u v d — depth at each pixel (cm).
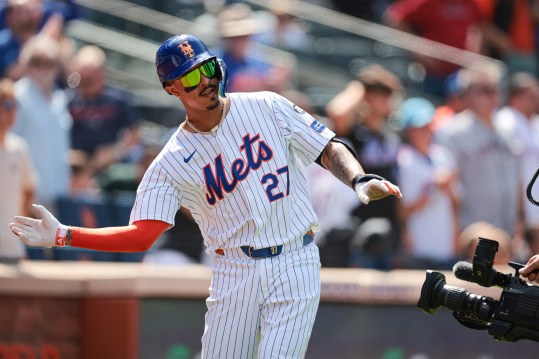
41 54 2997
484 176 3344
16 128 2959
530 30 4247
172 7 4228
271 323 1619
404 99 4047
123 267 2452
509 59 4203
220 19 3784
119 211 2984
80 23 3872
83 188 3148
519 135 3453
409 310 2594
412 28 4244
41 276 2320
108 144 3300
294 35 4244
